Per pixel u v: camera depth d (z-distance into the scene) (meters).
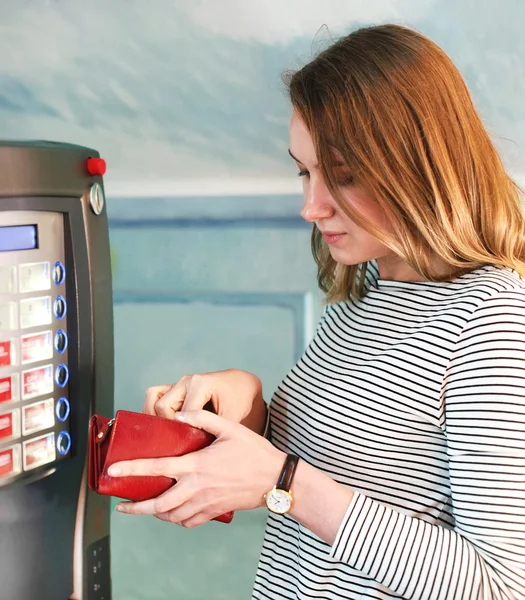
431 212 0.85
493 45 1.50
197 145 1.65
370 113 0.84
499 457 0.76
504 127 1.53
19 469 0.88
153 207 1.69
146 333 1.76
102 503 1.03
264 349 1.72
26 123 1.70
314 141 0.87
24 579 0.90
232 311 1.72
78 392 0.96
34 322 0.90
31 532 0.90
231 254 1.69
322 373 0.97
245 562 1.75
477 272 0.87
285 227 1.66
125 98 1.65
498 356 0.78
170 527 1.76
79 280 0.95
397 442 0.87
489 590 0.75
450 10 1.50
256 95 1.61
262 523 1.72
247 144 1.63
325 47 1.53
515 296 0.81
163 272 1.73
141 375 1.78
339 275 1.03
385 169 0.83
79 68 1.65
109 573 1.06
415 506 0.87
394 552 0.79
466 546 0.78
